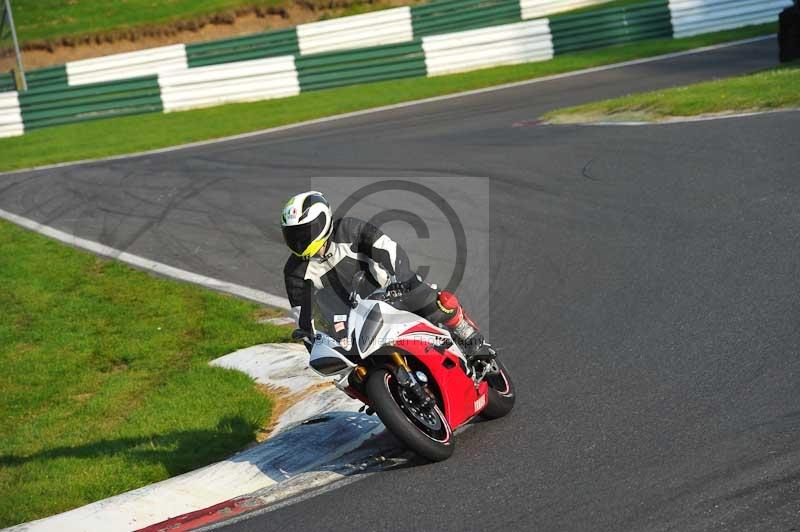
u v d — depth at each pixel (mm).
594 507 16328
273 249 44344
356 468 20922
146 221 52250
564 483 17578
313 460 22125
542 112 71375
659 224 35281
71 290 41969
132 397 30094
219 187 57812
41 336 36656
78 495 22266
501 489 17844
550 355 25812
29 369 33562
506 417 22109
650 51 100562
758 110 51375
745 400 19969
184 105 101875
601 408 21281
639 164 44500
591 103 68312
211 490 21391
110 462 24141
